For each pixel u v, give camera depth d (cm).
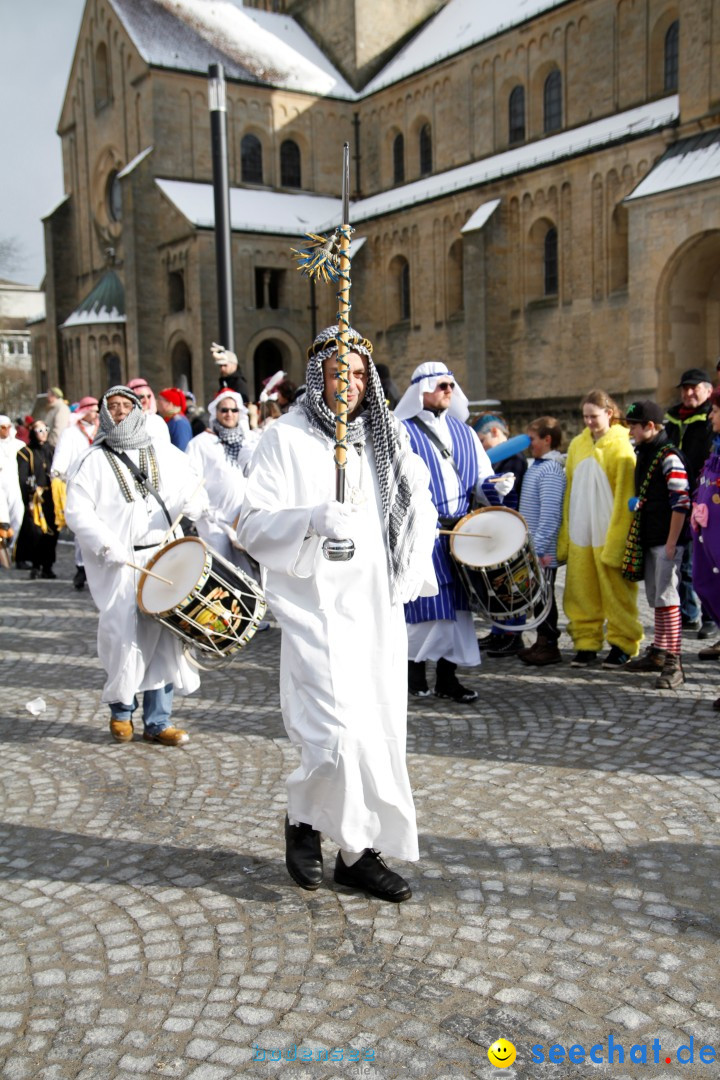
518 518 624
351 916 364
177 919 365
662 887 382
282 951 339
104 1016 302
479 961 329
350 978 321
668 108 3012
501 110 3741
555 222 3222
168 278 4188
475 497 659
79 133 4878
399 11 4662
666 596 697
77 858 424
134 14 4384
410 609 639
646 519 698
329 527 327
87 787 517
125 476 571
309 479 357
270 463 359
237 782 518
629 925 353
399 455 365
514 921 357
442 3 4759
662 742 563
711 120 2669
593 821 449
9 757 571
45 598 1176
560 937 345
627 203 2714
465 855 414
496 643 814
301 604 357
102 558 559
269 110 4375
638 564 704
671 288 2680
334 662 349
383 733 359
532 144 3594
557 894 378
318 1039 288
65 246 5062
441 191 3647
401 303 3978
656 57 3181
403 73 4184
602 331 3100
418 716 629
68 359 4672
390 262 3944
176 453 602
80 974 327
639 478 704
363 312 4072
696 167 2594
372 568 356
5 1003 311
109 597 565
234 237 3994
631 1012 299
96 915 370
